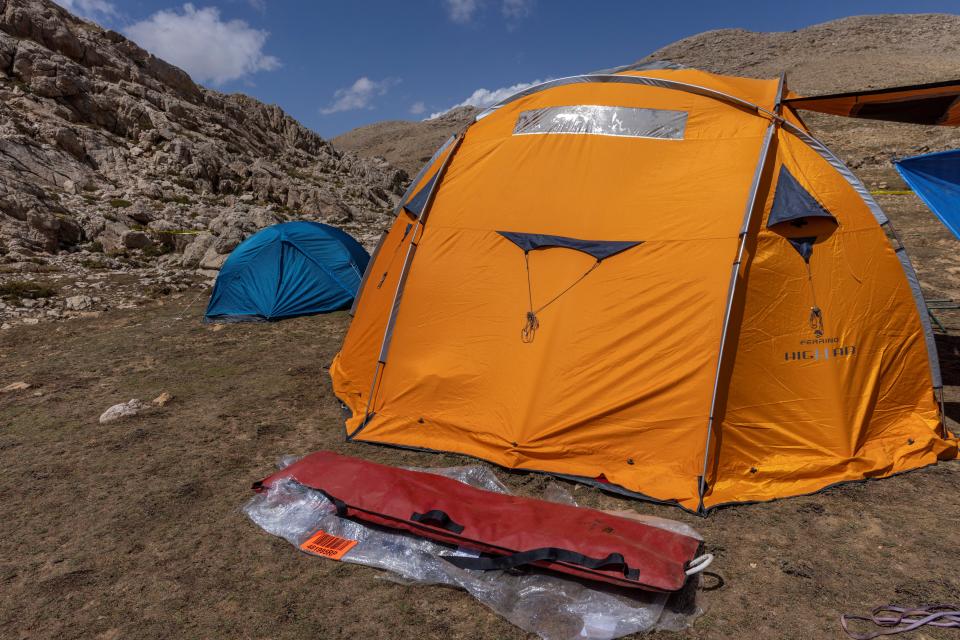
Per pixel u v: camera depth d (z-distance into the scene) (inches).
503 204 253.6
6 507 206.8
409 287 264.2
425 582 163.0
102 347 416.2
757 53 6023.6
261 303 494.3
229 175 1422.2
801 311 219.9
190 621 150.1
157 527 193.3
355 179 1979.6
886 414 229.9
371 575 167.2
